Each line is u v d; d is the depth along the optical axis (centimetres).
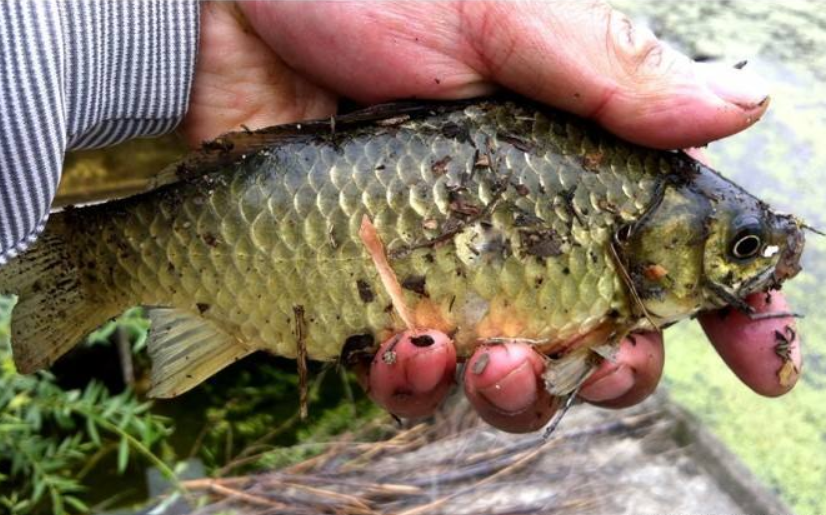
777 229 31
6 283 31
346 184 29
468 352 30
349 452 45
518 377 30
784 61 57
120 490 45
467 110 30
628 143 31
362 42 33
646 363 31
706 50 58
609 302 30
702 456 41
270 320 30
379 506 42
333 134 29
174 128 35
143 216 30
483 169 29
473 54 32
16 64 28
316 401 49
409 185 29
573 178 29
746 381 33
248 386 50
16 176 28
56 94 28
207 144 29
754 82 31
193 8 34
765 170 50
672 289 30
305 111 36
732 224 30
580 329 30
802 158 51
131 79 33
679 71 30
